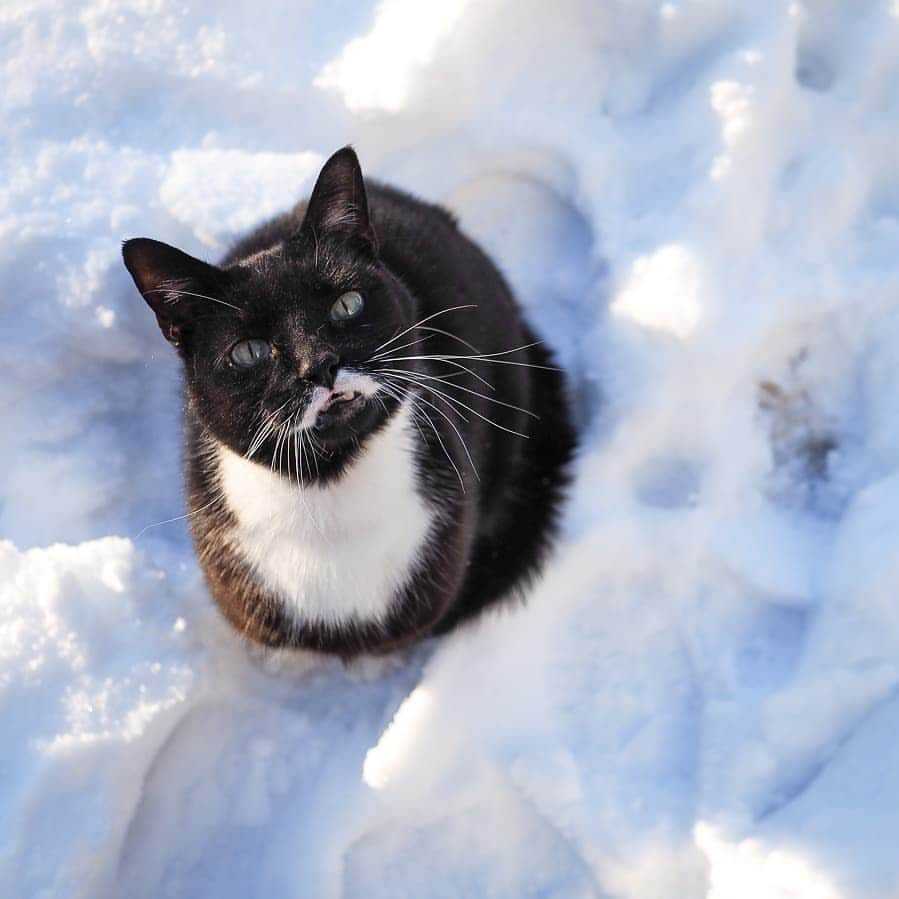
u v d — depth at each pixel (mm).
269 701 3666
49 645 3412
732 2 4125
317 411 2908
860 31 4188
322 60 4242
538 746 3457
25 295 3932
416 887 3369
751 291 3854
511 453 3867
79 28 4250
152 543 3830
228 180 4074
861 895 2908
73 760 3236
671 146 4102
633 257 3973
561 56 4250
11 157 4090
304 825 3406
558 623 3707
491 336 3703
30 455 3910
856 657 3307
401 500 3283
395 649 3668
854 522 3531
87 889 3184
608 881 3275
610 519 3742
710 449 3791
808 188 3984
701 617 3629
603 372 3959
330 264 3010
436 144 4301
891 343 3838
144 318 4016
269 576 3352
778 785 3230
